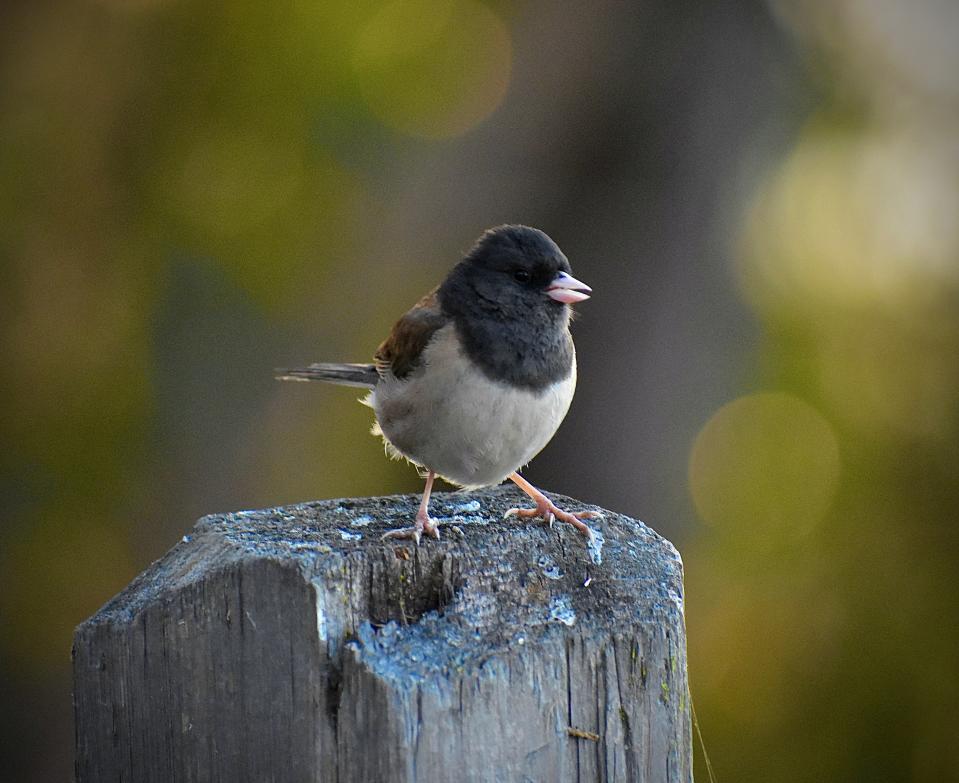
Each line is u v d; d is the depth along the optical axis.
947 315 12.45
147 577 4.86
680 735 4.70
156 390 11.52
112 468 11.56
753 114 12.35
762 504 12.52
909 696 11.98
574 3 11.91
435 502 5.72
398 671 4.23
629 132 12.31
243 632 4.40
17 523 11.45
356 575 4.46
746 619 12.26
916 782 11.83
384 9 11.82
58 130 11.43
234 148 11.66
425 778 4.18
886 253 12.82
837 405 12.57
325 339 11.98
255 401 11.74
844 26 12.86
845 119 13.00
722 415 12.50
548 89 12.14
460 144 12.12
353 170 11.82
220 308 11.60
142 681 4.59
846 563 12.30
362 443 12.55
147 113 11.57
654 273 12.37
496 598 4.73
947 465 12.19
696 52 12.08
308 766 4.28
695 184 12.29
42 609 11.47
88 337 11.62
